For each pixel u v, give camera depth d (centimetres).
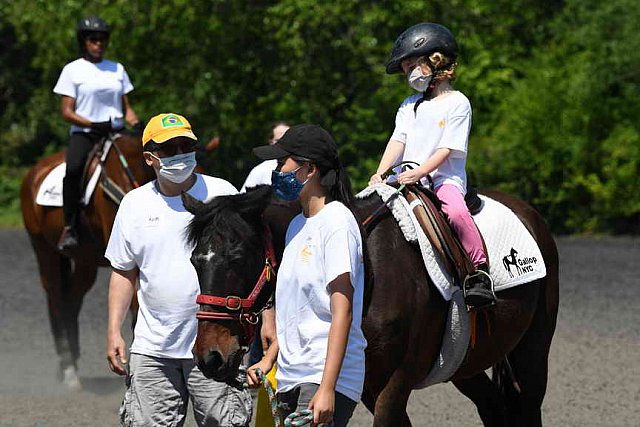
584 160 3012
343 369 604
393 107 3069
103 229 1295
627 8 3127
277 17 3011
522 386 887
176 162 710
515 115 3073
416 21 2995
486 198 870
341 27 3188
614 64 3061
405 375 727
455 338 762
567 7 3534
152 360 710
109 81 1352
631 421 1092
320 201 613
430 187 784
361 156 3141
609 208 2959
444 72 795
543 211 3097
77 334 1346
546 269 884
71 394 1256
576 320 1755
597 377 1320
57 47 3306
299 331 605
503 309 816
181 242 714
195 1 3011
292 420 582
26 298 2094
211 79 3073
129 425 713
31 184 1429
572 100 3047
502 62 3203
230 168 3206
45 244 1404
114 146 1293
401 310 718
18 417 1123
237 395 706
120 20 3011
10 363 1458
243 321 623
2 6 4253
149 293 714
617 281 2170
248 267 625
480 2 3052
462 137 785
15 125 4638
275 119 3102
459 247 762
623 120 3044
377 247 730
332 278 588
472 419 1106
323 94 3122
